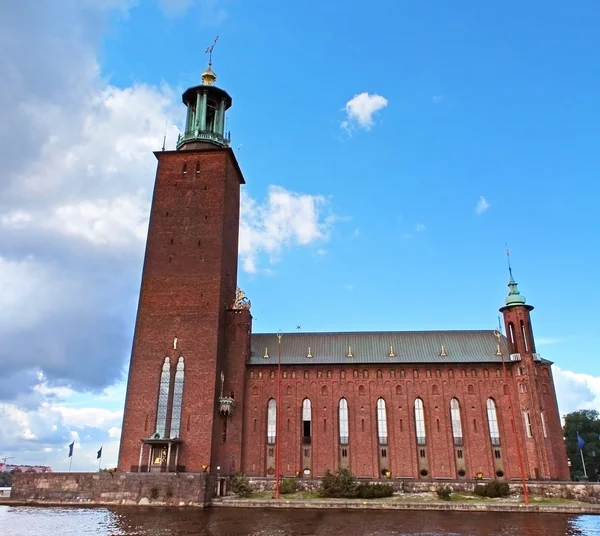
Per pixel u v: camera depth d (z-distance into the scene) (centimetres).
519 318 7812
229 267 8350
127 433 7050
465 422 7588
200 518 4756
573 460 11181
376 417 7700
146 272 7875
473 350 8075
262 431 7612
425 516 4994
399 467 7438
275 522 4491
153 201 8275
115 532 3900
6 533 3838
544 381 7556
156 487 5988
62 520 4600
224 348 7812
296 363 7962
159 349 7444
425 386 7819
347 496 6241
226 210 8275
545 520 4681
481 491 6272
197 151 8500
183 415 7069
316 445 7581
